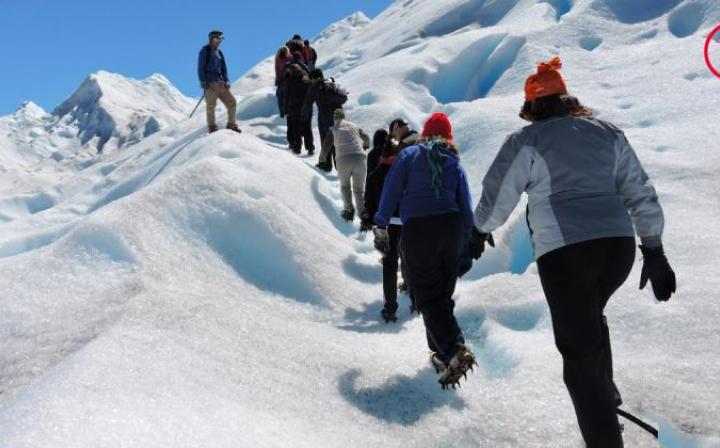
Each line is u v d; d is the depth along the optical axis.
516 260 5.13
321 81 8.52
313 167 8.35
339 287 4.49
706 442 2.44
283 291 4.37
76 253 4.06
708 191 4.98
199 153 7.30
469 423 2.68
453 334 2.97
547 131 2.27
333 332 3.72
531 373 3.02
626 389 2.81
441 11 16.59
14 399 2.60
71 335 3.21
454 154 3.33
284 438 2.36
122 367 2.67
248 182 5.27
